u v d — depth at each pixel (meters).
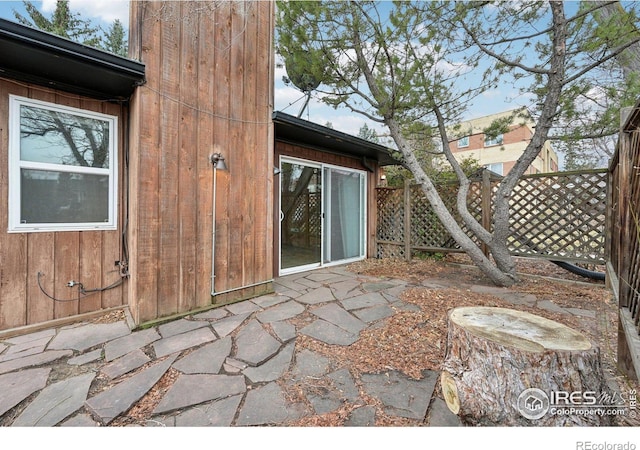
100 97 2.78
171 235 2.71
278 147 4.36
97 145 2.82
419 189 5.53
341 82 3.77
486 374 1.37
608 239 3.68
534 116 3.93
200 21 2.89
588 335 2.31
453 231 4.01
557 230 4.12
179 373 1.83
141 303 2.52
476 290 3.55
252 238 3.38
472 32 3.46
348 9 3.28
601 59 3.07
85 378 1.77
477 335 1.42
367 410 1.50
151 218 2.58
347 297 3.31
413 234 5.66
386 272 4.69
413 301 3.13
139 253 2.51
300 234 4.89
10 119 2.37
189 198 2.84
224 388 1.68
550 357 1.27
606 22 2.91
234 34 3.18
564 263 4.36
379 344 2.19
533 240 4.39
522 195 4.39
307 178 4.93
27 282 2.47
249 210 3.35
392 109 3.80
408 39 3.36
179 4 2.73
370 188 6.15
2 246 2.36
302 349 2.12
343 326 2.51
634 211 1.75
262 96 3.47
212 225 3.02
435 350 2.09
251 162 3.37
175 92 2.72
